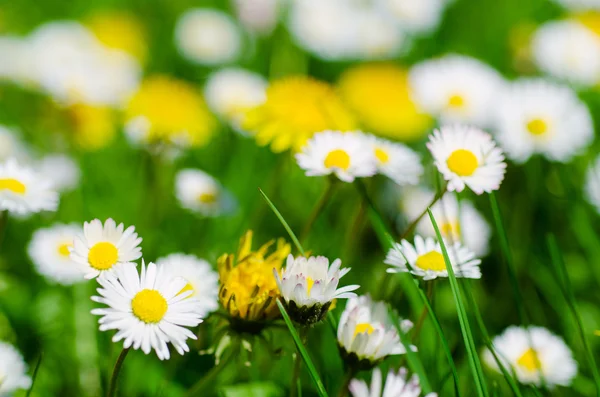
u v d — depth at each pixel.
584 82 0.83
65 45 0.91
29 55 0.88
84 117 0.76
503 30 1.04
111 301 0.55
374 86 0.83
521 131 0.71
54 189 0.71
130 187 0.74
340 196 0.73
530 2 1.09
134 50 1.01
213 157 0.78
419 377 0.57
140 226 0.71
